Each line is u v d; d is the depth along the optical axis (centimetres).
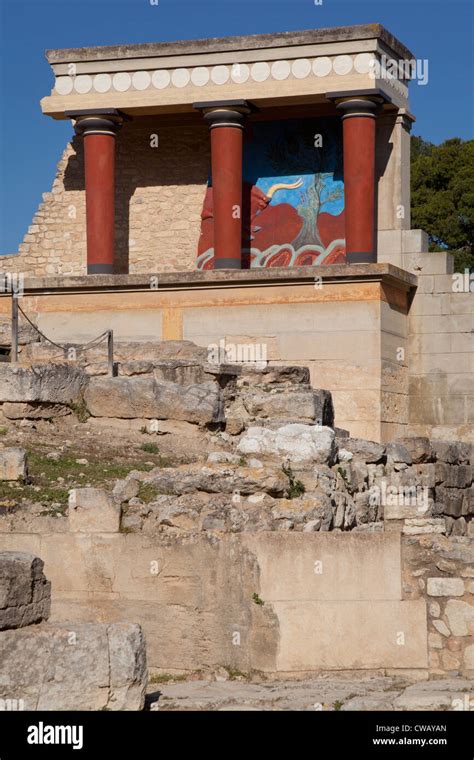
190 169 3144
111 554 1464
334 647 1382
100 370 2108
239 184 2908
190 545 1442
